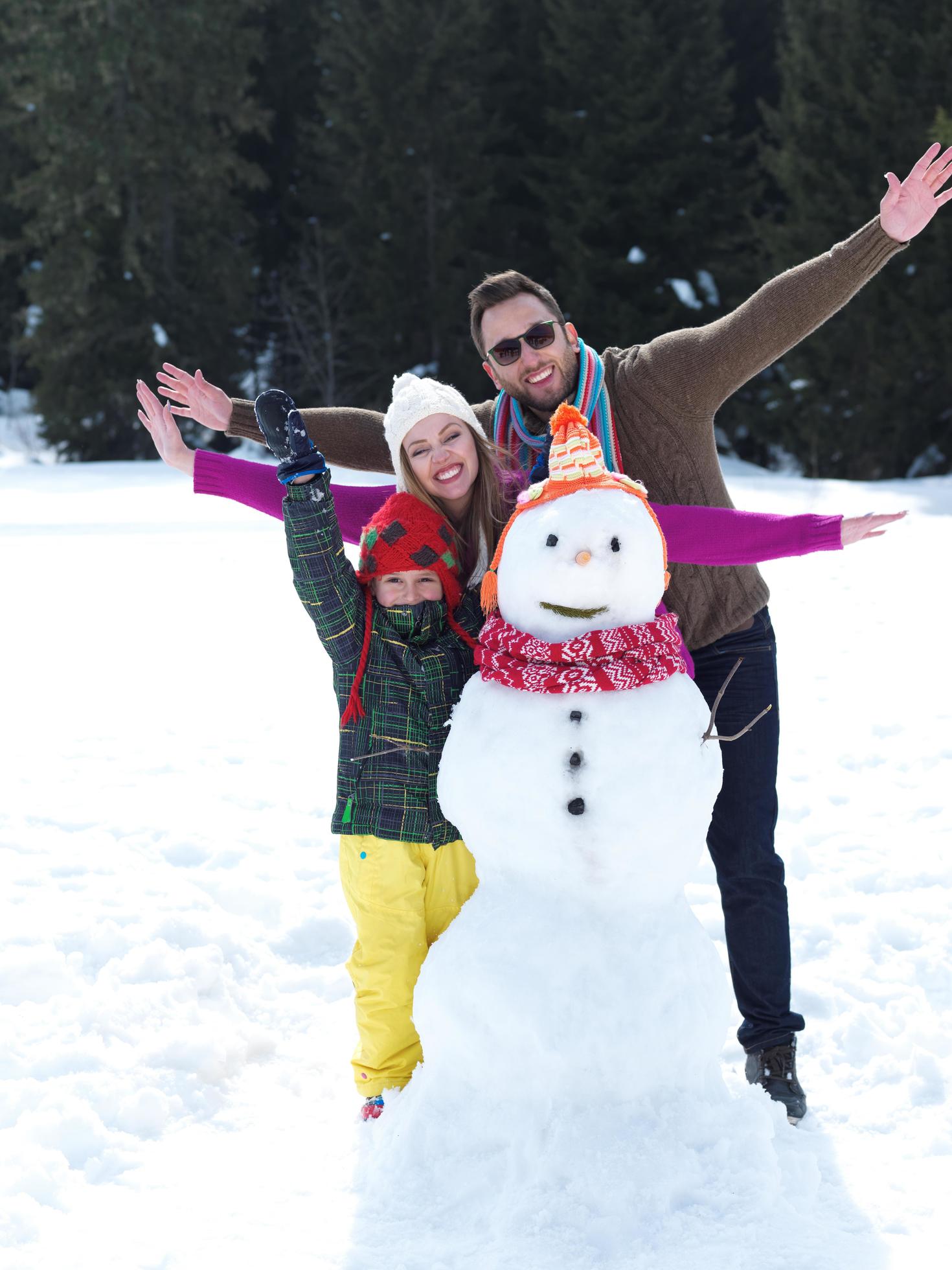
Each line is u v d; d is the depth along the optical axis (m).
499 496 3.12
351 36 34.41
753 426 28.83
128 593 11.20
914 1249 2.49
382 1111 3.02
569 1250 2.37
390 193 33.78
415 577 2.97
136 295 32.22
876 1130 3.03
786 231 28.09
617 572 2.59
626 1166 2.47
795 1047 3.16
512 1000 2.54
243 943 4.10
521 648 2.63
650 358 3.10
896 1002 3.60
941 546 12.68
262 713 7.30
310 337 34.38
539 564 2.61
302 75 38.34
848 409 27.67
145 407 3.46
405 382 3.13
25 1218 2.66
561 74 34.34
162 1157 2.96
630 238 31.72
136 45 31.89
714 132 33.34
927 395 26.73
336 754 6.47
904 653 8.07
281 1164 2.91
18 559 13.16
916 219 2.95
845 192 27.61
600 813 2.54
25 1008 3.59
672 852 2.59
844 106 28.17
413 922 2.98
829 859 4.77
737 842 3.20
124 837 5.23
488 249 34.31
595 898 2.60
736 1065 3.30
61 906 4.36
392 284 33.00
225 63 32.78
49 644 9.20
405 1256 2.48
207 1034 3.40
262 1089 3.33
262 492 3.37
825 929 4.13
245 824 5.39
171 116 32.00
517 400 3.20
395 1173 2.67
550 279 33.62
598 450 2.72
